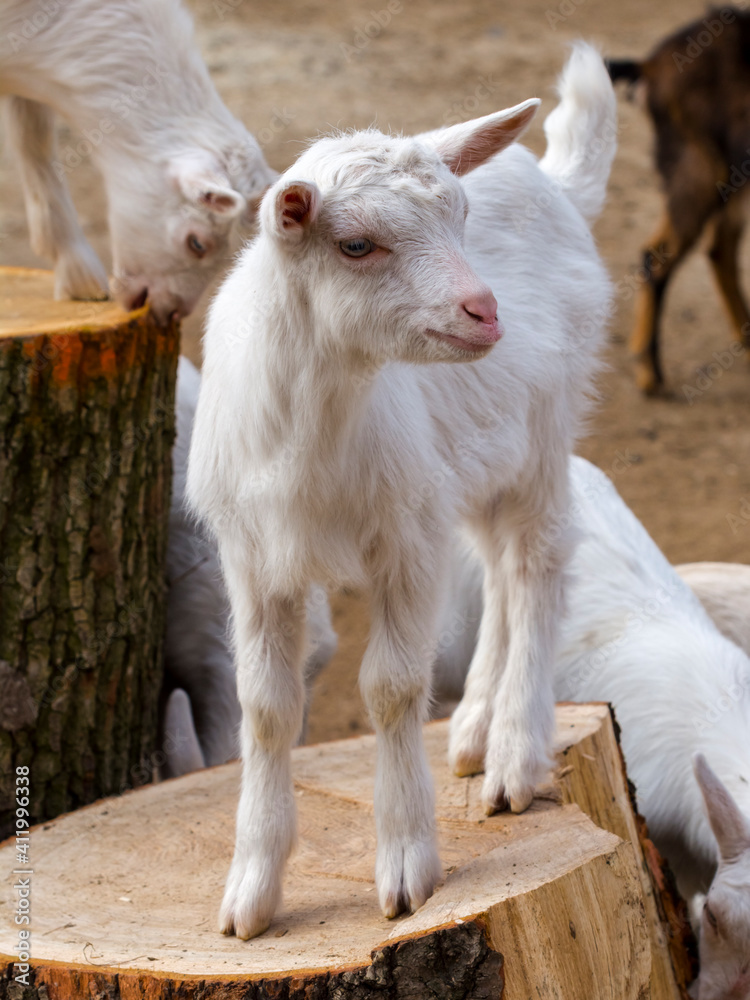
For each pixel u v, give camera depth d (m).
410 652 2.38
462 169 2.34
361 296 2.08
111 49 3.89
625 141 12.48
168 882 2.63
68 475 3.26
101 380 3.24
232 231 3.87
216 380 2.36
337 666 5.43
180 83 3.97
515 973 2.15
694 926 3.49
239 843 2.41
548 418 2.88
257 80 12.23
